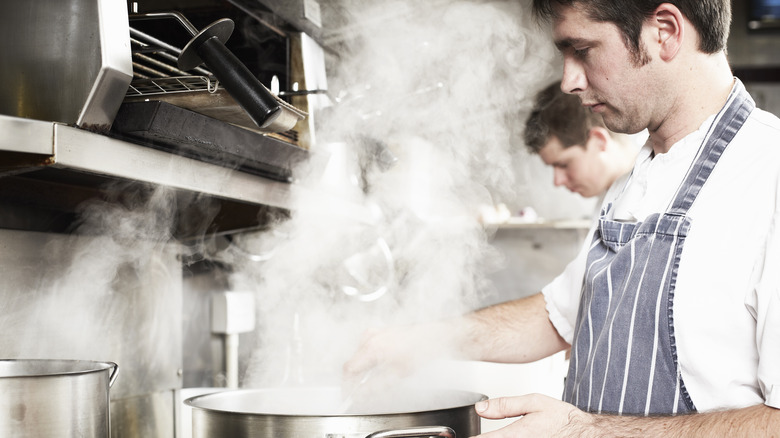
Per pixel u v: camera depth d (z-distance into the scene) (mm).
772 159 999
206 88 947
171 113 879
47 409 739
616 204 1281
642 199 1165
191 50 916
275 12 1305
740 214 1006
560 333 1424
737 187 1022
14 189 1015
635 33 1025
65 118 818
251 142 1102
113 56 813
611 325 1104
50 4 826
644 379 1052
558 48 1132
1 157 764
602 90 1086
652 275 1064
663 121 1120
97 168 813
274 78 1104
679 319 1021
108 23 814
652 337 1049
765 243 959
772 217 952
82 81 812
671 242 1061
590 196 2191
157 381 1469
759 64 4059
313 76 1439
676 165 1121
